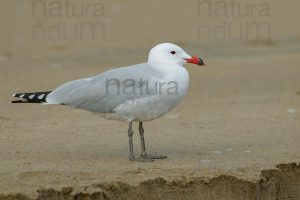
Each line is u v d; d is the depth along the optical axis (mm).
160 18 31391
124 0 34438
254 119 16266
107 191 10883
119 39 27703
